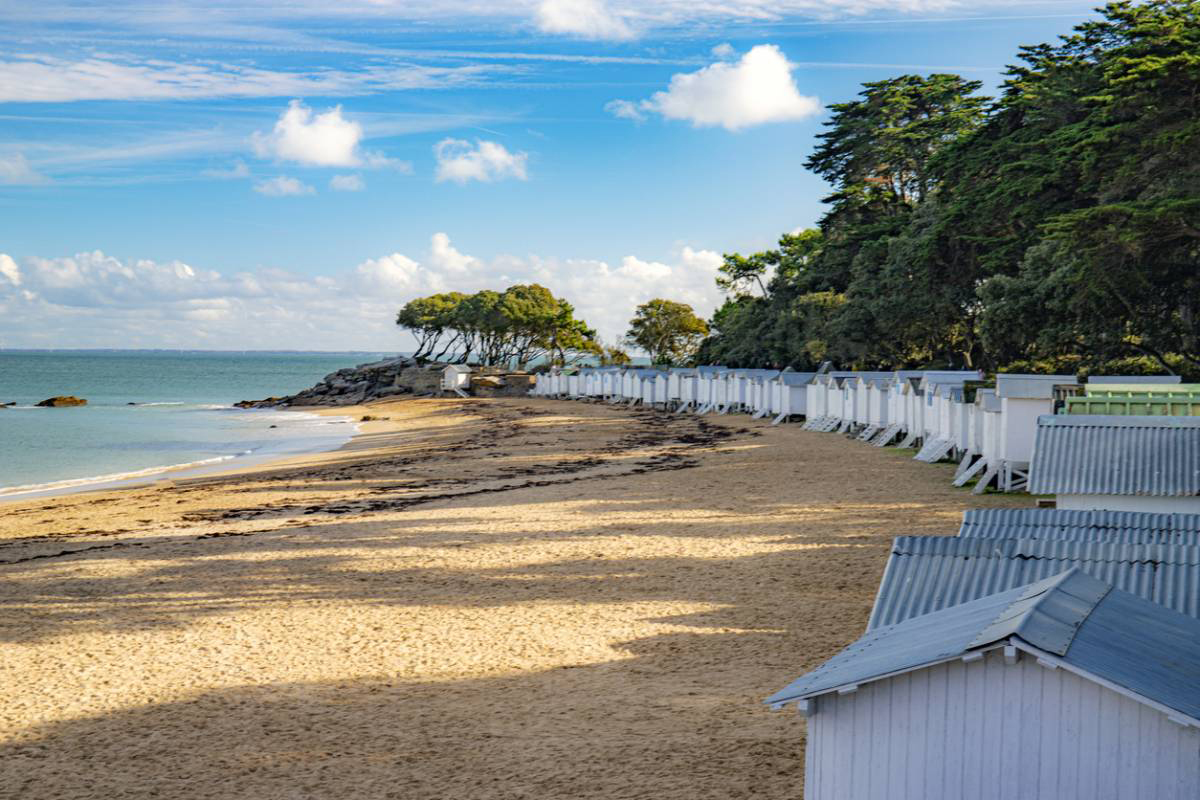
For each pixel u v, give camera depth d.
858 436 57.16
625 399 114.81
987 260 65.88
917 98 95.12
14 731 14.33
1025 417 32.69
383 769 12.62
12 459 62.94
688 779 11.90
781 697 8.99
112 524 34.84
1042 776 8.26
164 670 16.98
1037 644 8.13
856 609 19.48
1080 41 66.19
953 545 12.64
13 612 21.27
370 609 20.61
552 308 179.12
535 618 19.55
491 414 100.88
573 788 11.80
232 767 12.84
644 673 16.09
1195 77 44.34
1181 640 9.32
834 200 97.75
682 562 24.02
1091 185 55.31
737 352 109.69
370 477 46.84
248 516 35.41
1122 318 53.09
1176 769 7.92
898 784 8.66
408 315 188.00
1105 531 15.53
